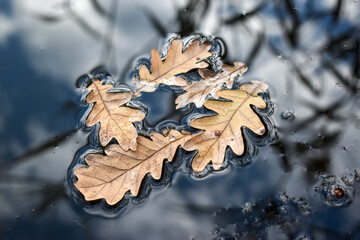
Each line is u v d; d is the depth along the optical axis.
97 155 0.64
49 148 0.66
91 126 0.67
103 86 0.68
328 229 0.62
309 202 0.63
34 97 0.69
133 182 0.64
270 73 0.69
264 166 0.65
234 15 0.73
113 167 0.64
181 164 0.65
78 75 0.70
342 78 0.69
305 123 0.66
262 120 0.67
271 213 0.63
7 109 0.68
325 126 0.66
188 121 0.66
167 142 0.65
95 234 0.63
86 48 0.71
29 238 0.63
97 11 0.74
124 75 0.69
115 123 0.66
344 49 0.70
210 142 0.65
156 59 0.69
